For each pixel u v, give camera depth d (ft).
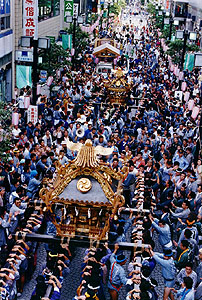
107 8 314.35
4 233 41.86
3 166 51.65
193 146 71.92
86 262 39.01
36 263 44.60
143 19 419.95
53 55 104.06
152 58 183.01
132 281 36.29
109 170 34.73
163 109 93.40
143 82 118.73
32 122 72.84
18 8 104.99
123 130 80.33
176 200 49.55
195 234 43.80
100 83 115.24
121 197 33.32
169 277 38.52
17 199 42.93
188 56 115.03
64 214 34.42
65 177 34.45
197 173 59.16
